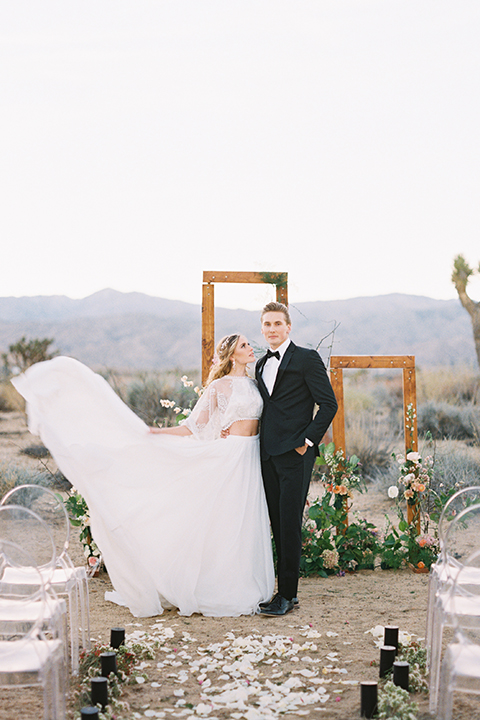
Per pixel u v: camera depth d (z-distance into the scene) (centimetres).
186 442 493
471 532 689
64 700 297
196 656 390
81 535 614
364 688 304
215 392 508
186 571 479
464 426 1535
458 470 986
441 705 288
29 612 316
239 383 506
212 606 475
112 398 470
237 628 446
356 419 1587
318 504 621
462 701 331
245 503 493
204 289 632
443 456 1057
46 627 346
